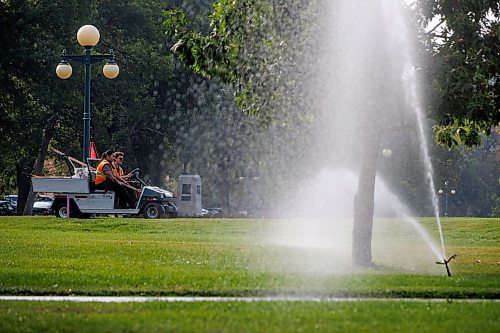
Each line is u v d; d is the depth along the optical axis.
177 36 32.31
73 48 95.00
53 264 28.88
